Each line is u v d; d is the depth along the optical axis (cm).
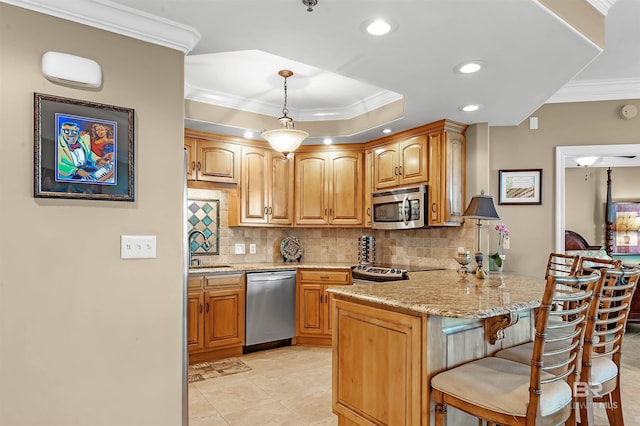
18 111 167
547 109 393
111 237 188
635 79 371
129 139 193
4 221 163
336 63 244
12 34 167
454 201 373
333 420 262
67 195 176
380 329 212
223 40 216
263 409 278
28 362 167
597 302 191
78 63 178
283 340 437
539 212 391
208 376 342
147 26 195
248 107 399
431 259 421
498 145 400
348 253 493
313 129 432
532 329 252
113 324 188
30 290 168
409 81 273
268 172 452
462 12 186
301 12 187
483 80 271
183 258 210
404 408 195
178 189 208
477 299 205
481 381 170
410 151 398
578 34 207
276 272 424
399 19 192
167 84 205
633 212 692
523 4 179
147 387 196
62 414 174
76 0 176
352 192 461
